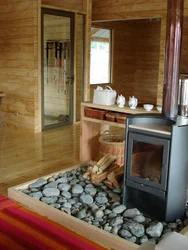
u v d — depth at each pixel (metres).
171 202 2.68
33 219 2.77
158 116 2.89
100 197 3.05
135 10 6.11
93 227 2.52
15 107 6.07
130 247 2.32
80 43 6.49
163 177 2.63
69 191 3.24
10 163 4.20
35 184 3.30
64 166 4.11
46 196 3.09
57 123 6.29
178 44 2.77
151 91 9.25
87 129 4.23
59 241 2.46
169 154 2.57
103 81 8.62
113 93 3.91
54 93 6.11
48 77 5.94
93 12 6.77
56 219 2.75
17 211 2.90
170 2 2.72
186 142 2.66
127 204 2.94
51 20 5.82
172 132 2.53
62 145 5.06
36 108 5.76
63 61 6.19
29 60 5.66
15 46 5.84
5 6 5.85
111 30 8.54
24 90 5.85
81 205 2.97
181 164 2.68
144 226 2.64
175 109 2.88
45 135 5.66
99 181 3.34
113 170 3.44
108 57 8.63
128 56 9.19
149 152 2.75
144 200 2.83
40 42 5.62
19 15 5.65
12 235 2.53
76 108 6.62
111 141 3.90
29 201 2.97
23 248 2.37
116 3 6.38
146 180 2.74
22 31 5.66
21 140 5.31
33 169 3.99
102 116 3.90
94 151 4.39
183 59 7.71
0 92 5.92
